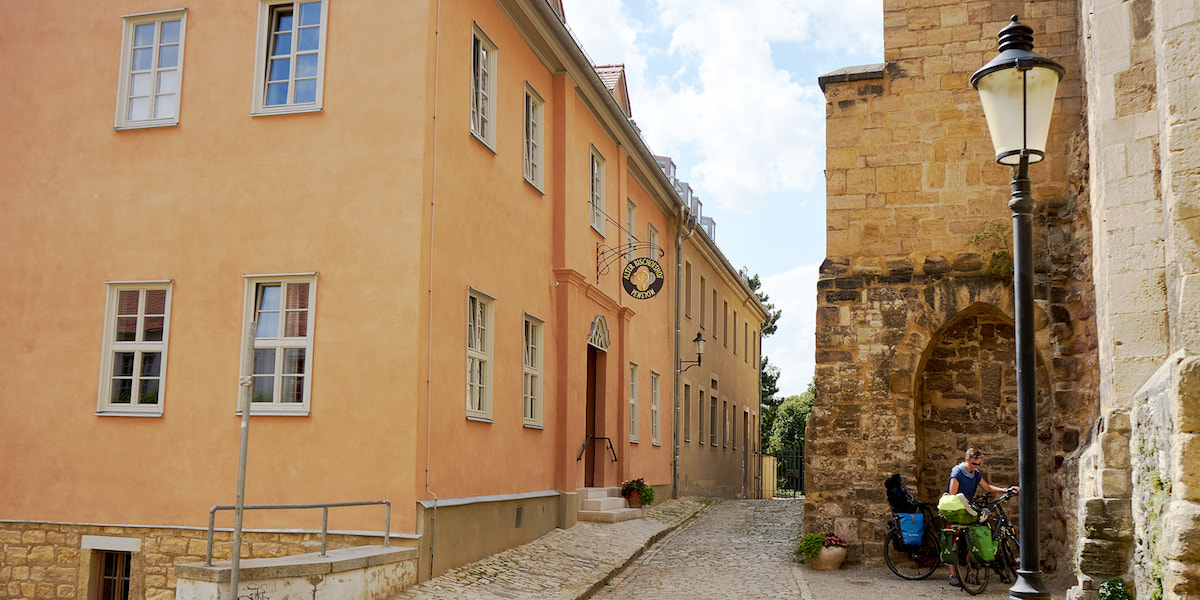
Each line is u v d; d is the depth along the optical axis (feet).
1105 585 24.43
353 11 38.55
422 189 36.94
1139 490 23.63
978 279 43.39
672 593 37.93
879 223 44.83
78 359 39.45
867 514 43.60
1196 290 22.71
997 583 39.83
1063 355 39.99
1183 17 23.04
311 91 38.78
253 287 38.14
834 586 39.01
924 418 45.83
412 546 34.99
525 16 48.03
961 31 44.83
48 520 38.83
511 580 37.78
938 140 44.60
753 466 128.88
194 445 37.73
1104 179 27.27
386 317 36.55
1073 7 42.70
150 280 39.06
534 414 49.98
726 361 109.50
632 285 55.42
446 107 39.40
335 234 37.50
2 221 40.98
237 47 39.47
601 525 53.98
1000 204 43.62
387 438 35.91
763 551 50.08
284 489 36.63
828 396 44.47
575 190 55.47
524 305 48.21
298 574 27.89
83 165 40.50
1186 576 19.72
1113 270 26.76
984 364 45.42
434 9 38.47
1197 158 22.77
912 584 39.45
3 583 38.86
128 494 38.17
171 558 37.32
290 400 37.37
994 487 40.06
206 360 38.09
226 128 39.11
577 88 56.29
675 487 80.94
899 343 43.98
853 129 45.65
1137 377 25.99
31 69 41.60
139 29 41.09
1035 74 19.69
